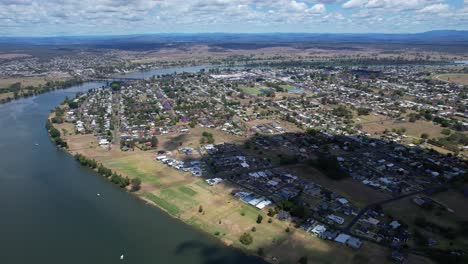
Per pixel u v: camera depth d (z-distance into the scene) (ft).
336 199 598.75
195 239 495.82
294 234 501.97
